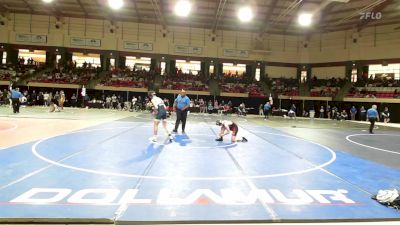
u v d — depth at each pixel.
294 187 5.69
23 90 36.19
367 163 8.42
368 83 36.16
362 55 37.56
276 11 35.06
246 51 41.94
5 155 7.59
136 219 4.00
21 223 3.85
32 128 13.42
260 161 8.09
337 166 7.80
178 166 7.14
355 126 23.44
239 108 33.50
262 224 4.09
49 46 39.66
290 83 40.94
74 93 37.09
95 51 40.31
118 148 9.27
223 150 9.62
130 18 39.69
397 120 32.62
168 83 39.03
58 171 6.22
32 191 4.91
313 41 41.41
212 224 4.04
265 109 29.27
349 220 4.25
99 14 39.00
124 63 42.22
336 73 39.72
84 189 5.13
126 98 37.84
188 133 13.94
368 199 5.12
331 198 5.11
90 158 7.62
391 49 35.62
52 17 39.62
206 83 40.12
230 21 38.78
